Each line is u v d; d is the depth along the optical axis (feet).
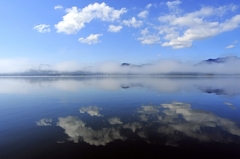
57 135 35.73
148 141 32.73
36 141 32.73
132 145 31.07
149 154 27.84
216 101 74.43
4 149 29.55
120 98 84.69
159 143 31.83
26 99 81.82
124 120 46.83
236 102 71.56
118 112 55.67
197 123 43.57
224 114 52.19
